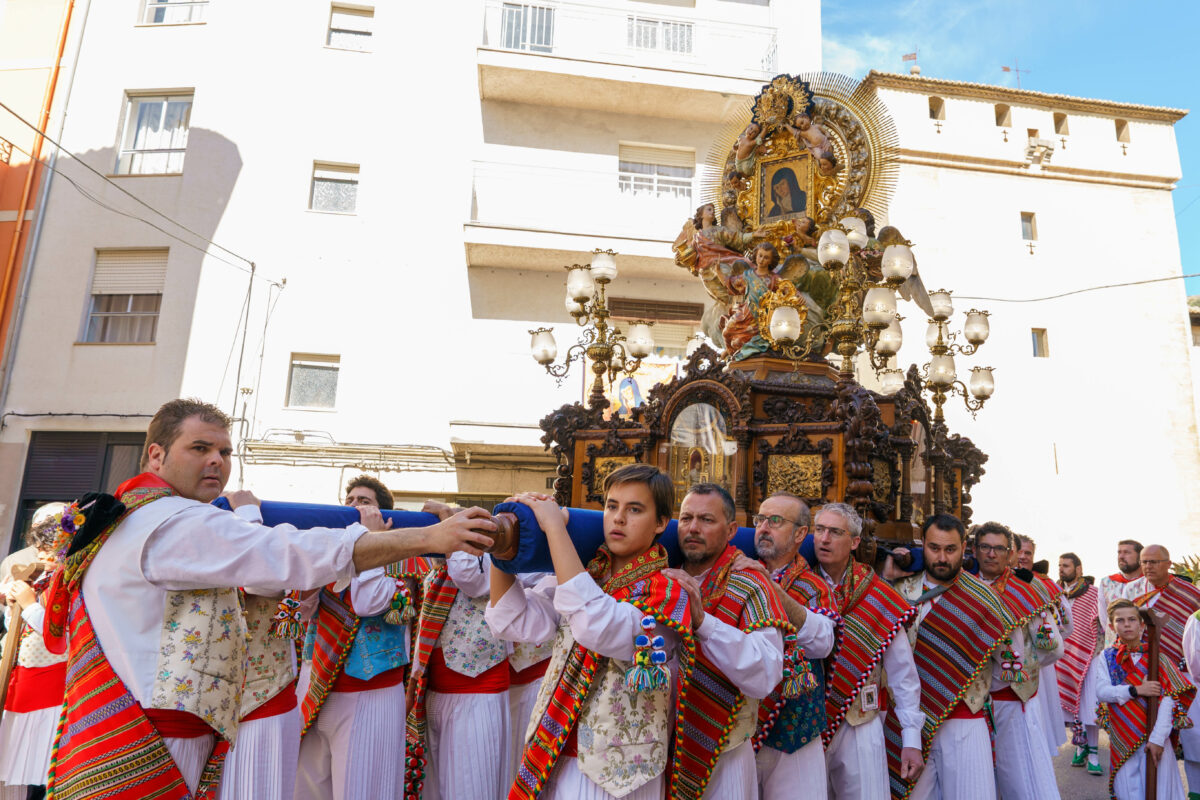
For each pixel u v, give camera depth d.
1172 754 5.00
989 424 17.33
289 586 2.33
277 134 16.72
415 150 17.03
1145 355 18.17
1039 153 18.44
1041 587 4.77
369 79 17.20
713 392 6.67
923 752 4.17
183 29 17.17
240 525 2.35
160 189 16.39
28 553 5.02
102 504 2.30
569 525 2.66
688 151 18.19
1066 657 8.11
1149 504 17.41
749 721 2.80
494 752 3.98
